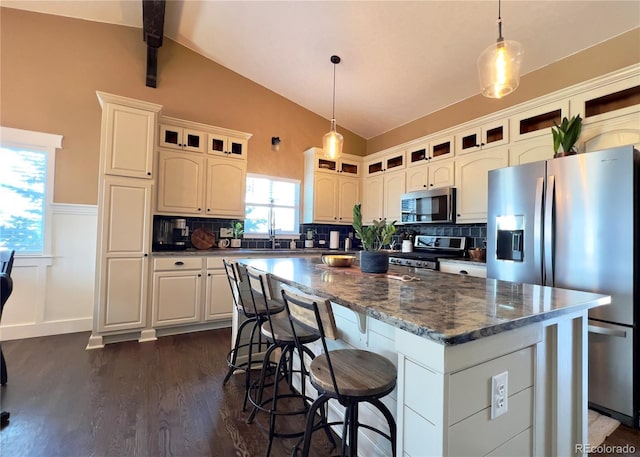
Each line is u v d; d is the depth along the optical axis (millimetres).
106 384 2160
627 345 1852
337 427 1694
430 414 875
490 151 3176
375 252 1900
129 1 3146
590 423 1853
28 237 3098
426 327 838
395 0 2635
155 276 3139
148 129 3072
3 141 2975
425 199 3830
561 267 2135
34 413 1796
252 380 2279
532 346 1107
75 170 3275
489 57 1726
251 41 3582
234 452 1533
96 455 1480
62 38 3254
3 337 2961
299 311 1211
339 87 4129
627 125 2201
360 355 1370
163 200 3467
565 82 2873
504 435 1012
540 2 2377
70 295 3258
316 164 4621
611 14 2383
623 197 1874
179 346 2928
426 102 4023
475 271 2979
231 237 4191
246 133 4012
